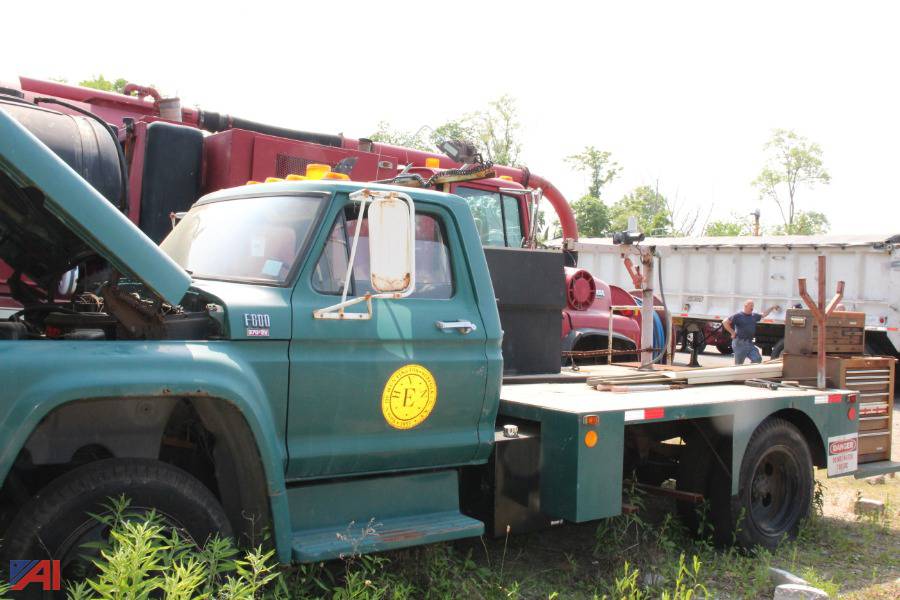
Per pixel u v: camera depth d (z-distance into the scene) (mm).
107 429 3422
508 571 5043
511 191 8430
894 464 6965
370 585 3904
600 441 4566
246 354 3699
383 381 4086
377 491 4176
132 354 3305
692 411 5156
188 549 3223
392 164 8930
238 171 7727
